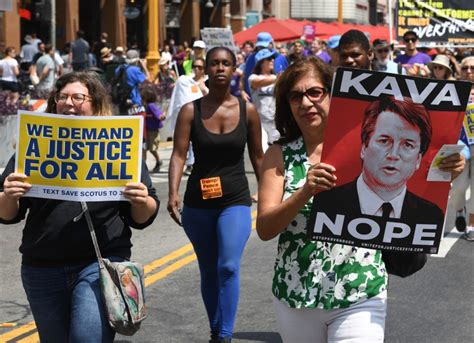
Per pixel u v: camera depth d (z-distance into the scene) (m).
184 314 8.87
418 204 4.84
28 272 5.50
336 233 4.86
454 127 4.77
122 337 8.13
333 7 80.94
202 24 61.91
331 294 4.93
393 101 4.75
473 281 10.13
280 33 40.41
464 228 12.41
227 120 7.88
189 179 7.90
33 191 5.36
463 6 20.14
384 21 100.12
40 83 27.48
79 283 5.40
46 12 27.58
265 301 9.28
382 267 5.02
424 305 9.16
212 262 7.89
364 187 4.81
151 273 10.53
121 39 48.28
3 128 19.12
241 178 7.84
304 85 5.02
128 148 5.34
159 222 13.81
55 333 5.58
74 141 5.32
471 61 11.95
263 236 5.00
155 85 25.97
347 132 4.77
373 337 4.90
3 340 8.08
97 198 5.34
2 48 36.62
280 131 5.22
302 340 5.08
